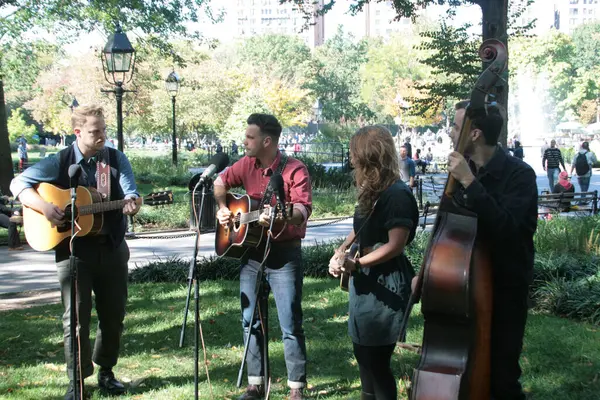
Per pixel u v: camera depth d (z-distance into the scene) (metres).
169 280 9.24
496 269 3.29
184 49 34.84
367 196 3.72
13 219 5.08
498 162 3.31
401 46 72.12
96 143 4.63
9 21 18.34
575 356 5.55
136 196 4.70
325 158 39.56
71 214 4.32
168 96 50.00
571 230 9.96
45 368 5.57
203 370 5.46
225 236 4.68
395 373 5.13
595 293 7.04
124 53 13.86
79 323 4.59
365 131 3.72
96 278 4.72
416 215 3.74
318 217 17.03
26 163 32.31
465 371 3.05
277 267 4.59
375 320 3.72
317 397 4.79
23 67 23.08
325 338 6.31
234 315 7.27
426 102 15.22
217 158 4.57
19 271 10.38
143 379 5.23
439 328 3.12
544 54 65.00
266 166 4.63
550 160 21.22
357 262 3.64
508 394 3.38
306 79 85.69
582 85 66.19
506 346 3.35
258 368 4.69
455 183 3.19
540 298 7.43
